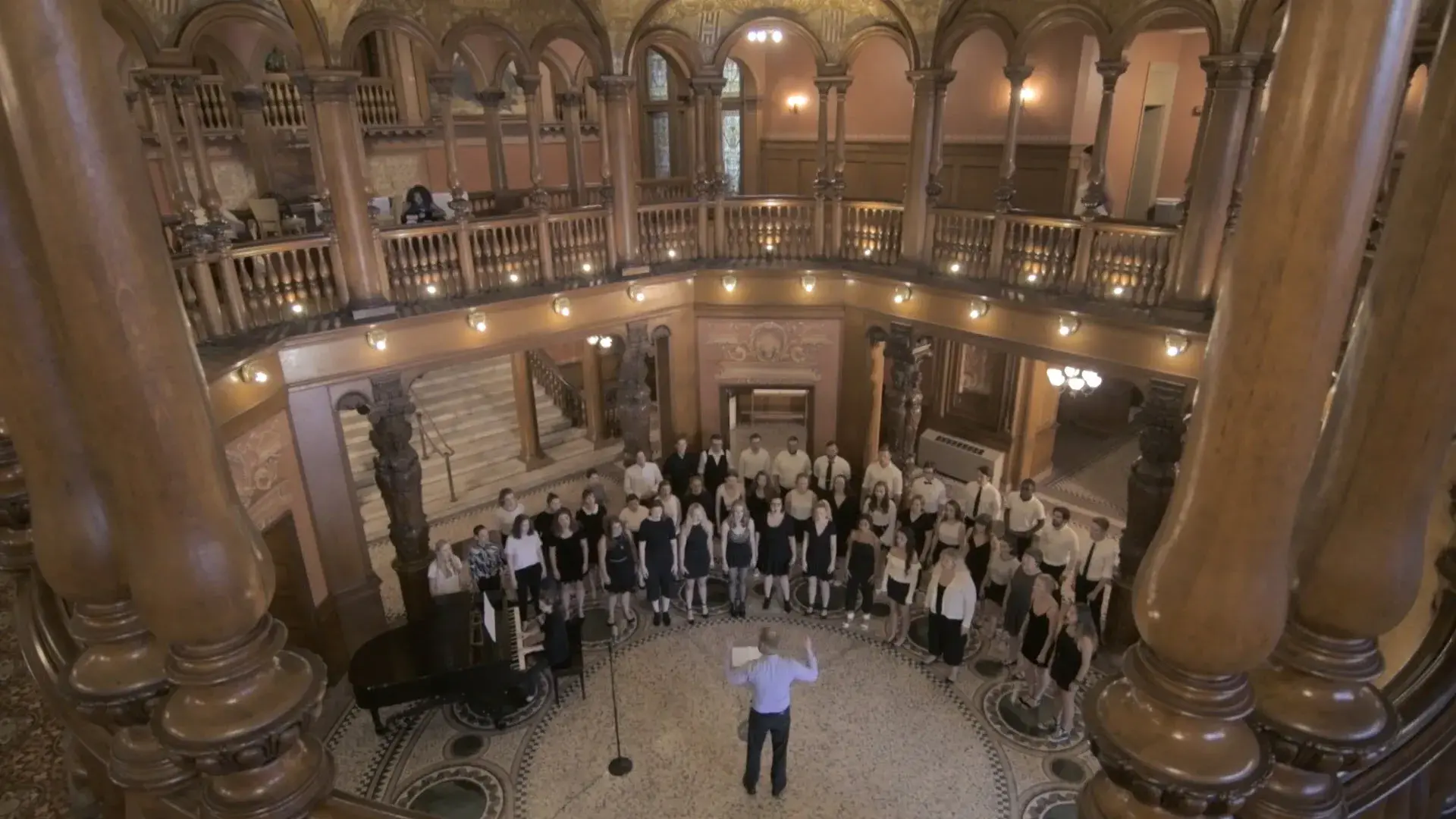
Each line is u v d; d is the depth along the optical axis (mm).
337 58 9422
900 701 9414
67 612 3061
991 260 11430
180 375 1929
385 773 8594
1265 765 1966
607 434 17078
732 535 10562
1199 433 1896
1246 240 1733
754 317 13156
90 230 1746
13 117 1682
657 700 9531
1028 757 8625
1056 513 10039
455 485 15141
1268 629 1873
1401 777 2383
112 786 2896
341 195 9727
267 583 2158
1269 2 8211
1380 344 2021
